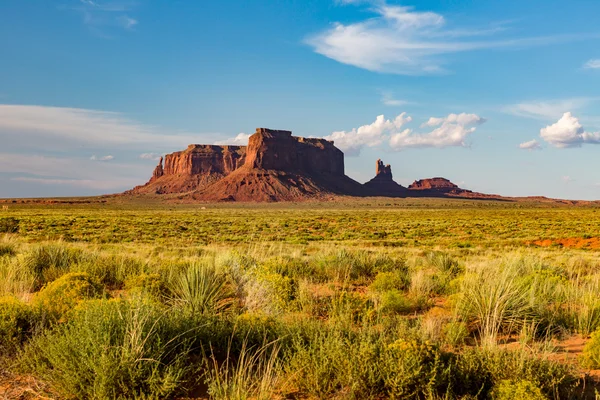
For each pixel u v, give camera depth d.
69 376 4.02
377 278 10.41
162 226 53.81
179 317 5.29
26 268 10.27
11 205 149.75
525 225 59.19
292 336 5.18
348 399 4.11
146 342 4.40
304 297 7.88
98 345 4.21
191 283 7.43
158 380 4.02
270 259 12.84
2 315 5.21
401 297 7.90
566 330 6.69
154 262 12.69
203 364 4.71
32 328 5.18
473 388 4.43
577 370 4.81
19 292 8.46
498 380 4.40
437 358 4.38
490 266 10.72
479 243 33.44
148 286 8.48
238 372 4.20
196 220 69.25
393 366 4.26
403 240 36.84
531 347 5.64
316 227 56.50
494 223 63.75
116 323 4.55
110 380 3.96
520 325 6.52
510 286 6.98
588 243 33.09
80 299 6.99
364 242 33.38
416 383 4.21
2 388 4.13
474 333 6.34
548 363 4.65
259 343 5.24
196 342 5.05
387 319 6.42
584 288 9.30
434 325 5.95
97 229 46.88
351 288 10.54
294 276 11.14
